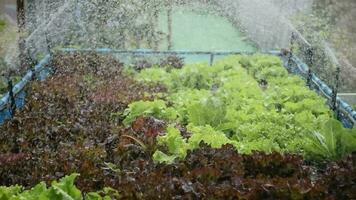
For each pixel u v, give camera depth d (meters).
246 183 3.72
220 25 7.61
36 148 4.19
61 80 5.39
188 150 4.04
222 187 3.65
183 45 7.02
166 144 4.13
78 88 5.23
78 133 4.38
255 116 4.70
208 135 4.23
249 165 3.96
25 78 5.34
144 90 5.30
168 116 4.67
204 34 7.35
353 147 4.20
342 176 3.82
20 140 4.27
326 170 3.96
